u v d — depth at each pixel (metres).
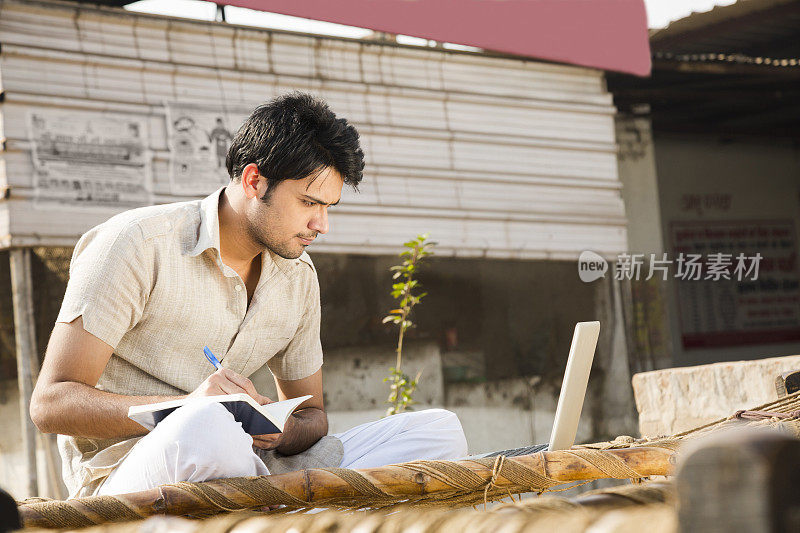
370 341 6.21
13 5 4.88
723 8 8.02
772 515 0.59
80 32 5.11
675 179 10.44
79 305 1.93
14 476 4.83
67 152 5.02
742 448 0.60
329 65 6.12
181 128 5.45
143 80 5.33
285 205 2.04
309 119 2.03
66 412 1.83
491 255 6.80
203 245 2.07
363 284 6.22
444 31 5.90
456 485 1.54
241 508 1.38
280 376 2.45
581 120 7.36
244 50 5.75
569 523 0.75
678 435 2.09
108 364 2.08
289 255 2.12
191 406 1.63
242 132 2.10
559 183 7.20
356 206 6.21
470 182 6.74
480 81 6.84
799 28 8.78
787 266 10.88
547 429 6.89
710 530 0.61
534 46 6.32
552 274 7.11
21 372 4.79
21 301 4.82
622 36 6.76
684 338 10.45
